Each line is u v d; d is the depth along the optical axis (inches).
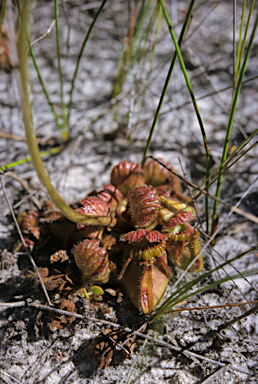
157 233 9.6
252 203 12.1
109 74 14.9
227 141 10.1
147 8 12.2
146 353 9.7
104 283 9.9
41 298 10.0
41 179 8.1
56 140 13.2
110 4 16.6
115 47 15.8
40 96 14.0
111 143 13.3
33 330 9.9
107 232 10.4
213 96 14.2
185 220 9.7
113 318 9.8
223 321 10.1
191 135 13.5
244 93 14.4
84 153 13.0
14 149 12.8
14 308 10.1
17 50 7.3
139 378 9.5
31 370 9.6
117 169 10.6
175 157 13.0
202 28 16.6
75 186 12.3
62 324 9.7
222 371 9.6
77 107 13.9
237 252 11.1
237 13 16.6
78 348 9.7
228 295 10.2
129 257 9.9
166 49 15.7
